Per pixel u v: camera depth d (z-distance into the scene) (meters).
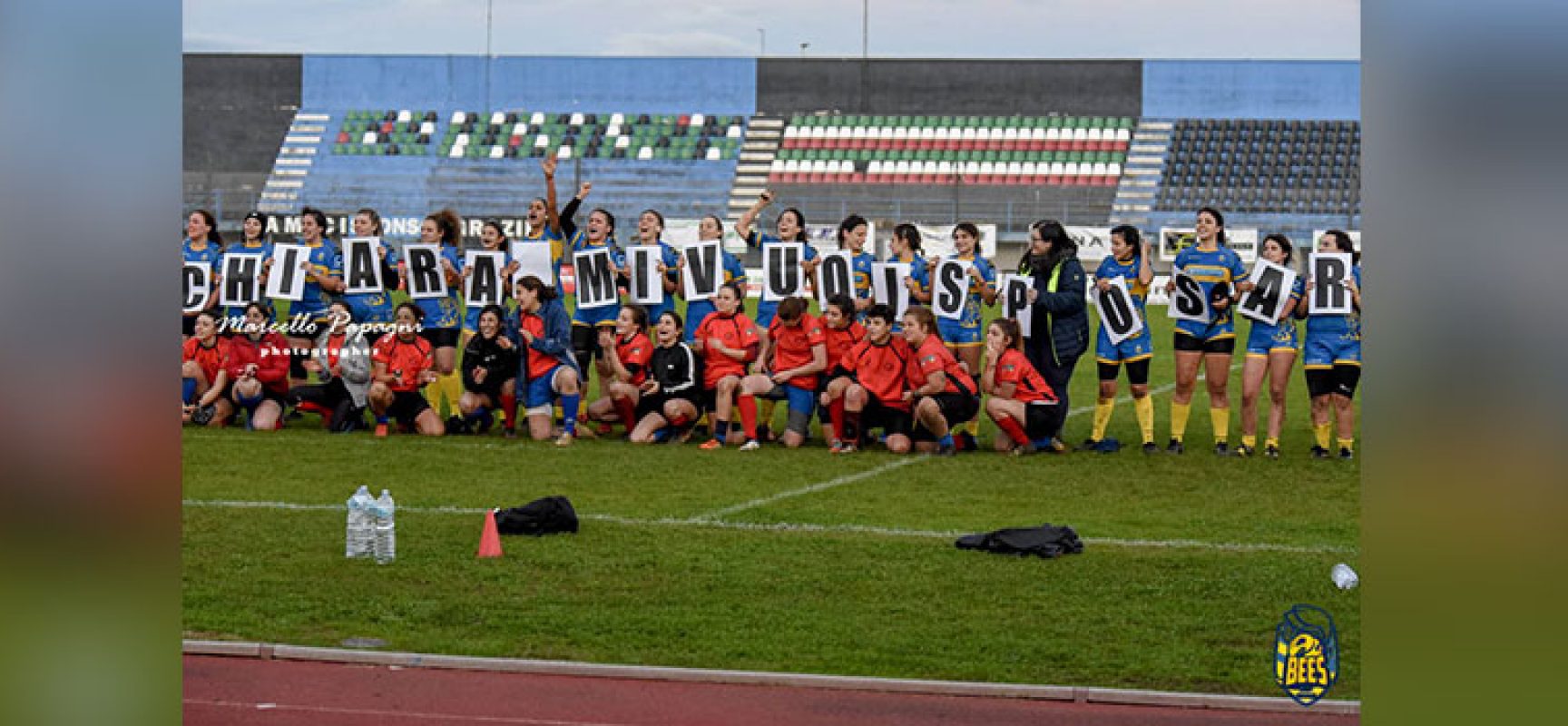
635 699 6.83
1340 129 50.75
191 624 7.90
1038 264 14.23
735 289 14.41
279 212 44.81
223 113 53.12
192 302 15.68
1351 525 10.82
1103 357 14.41
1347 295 14.00
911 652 7.57
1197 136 50.84
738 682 7.10
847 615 8.25
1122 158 50.59
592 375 21.06
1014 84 52.22
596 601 8.50
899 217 43.75
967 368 14.90
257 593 8.58
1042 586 8.92
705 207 49.69
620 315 14.70
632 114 53.41
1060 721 6.57
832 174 51.00
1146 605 8.49
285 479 12.33
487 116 53.41
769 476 12.69
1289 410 18.58
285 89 53.62
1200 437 15.97
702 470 12.98
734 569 9.27
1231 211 48.28
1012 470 13.20
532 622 8.05
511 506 11.22
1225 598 8.66
